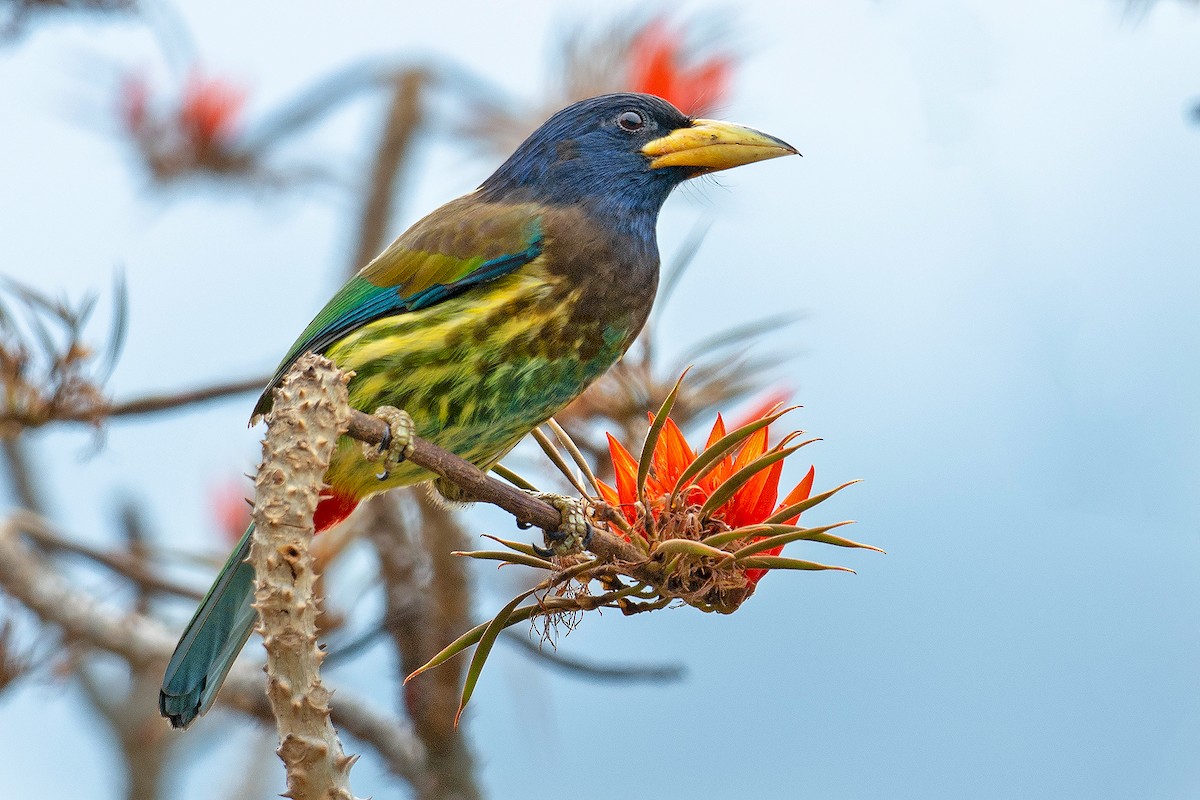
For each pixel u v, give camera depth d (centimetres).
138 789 1420
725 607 695
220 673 903
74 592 1158
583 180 1027
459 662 1048
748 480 715
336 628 1079
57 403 998
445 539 1043
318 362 652
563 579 686
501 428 977
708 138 1045
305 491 623
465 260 968
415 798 1047
